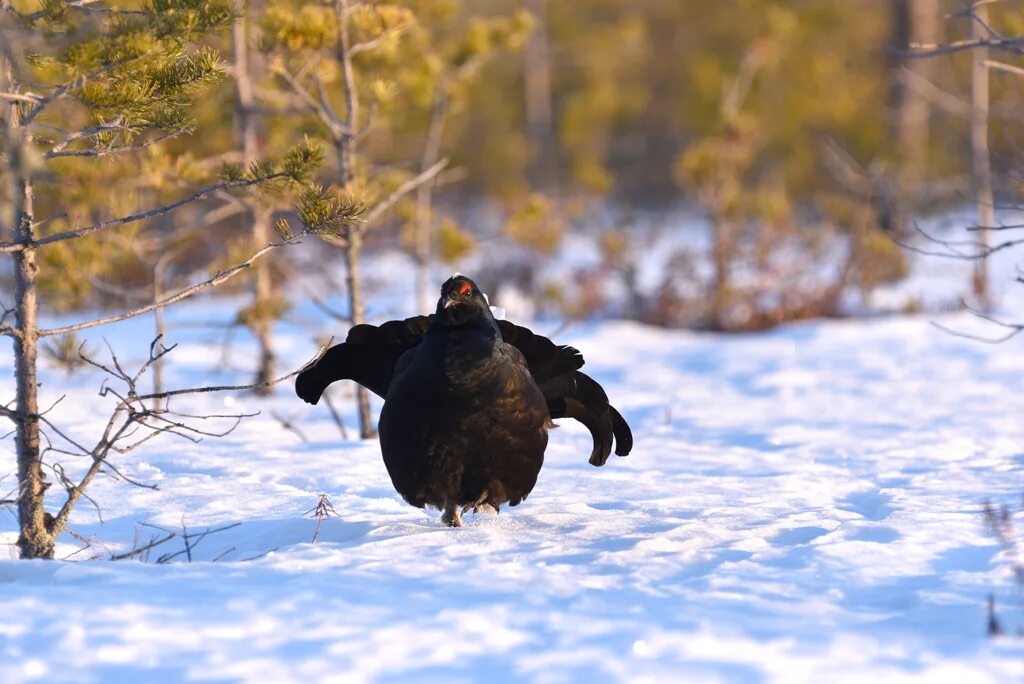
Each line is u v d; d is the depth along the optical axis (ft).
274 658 47.85
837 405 150.51
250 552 76.38
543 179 468.34
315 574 62.64
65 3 69.36
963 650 49.44
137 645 49.65
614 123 490.49
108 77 70.85
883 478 101.50
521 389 75.72
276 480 102.89
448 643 49.70
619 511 86.48
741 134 273.13
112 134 77.66
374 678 45.44
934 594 60.08
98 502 93.09
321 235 77.82
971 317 238.27
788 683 44.78
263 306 154.61
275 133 168.14
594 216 409.28
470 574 62.90
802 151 419.33
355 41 140.15
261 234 156.46
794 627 53.26
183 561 76.02
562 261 306.14
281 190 79.56
